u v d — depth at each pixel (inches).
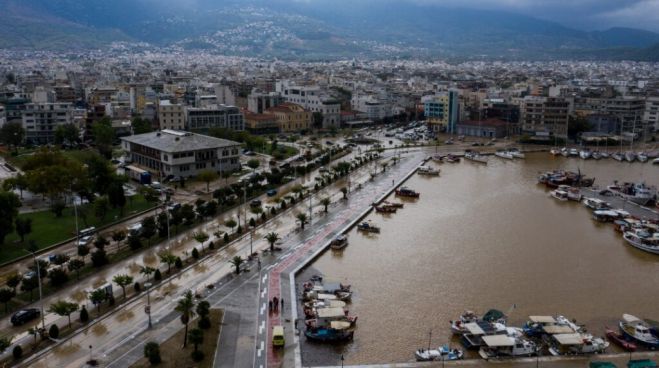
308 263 6589.6
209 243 6929.1
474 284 6225.4
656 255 7313.0
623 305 5777.6
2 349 4306.1
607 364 4446.4
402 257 7017.7
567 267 6815.9
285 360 4495.6
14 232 7308.1
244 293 5629.9
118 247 6855.3
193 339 4370.1
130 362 4372.5
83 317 4980.3
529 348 4729.3
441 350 4680.1
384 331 5113.2
